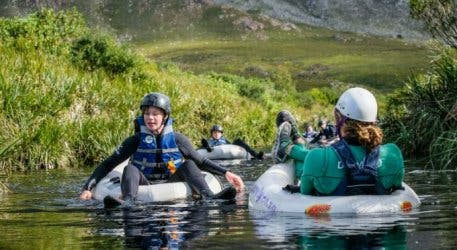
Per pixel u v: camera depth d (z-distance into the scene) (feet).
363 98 18.88
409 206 18.89
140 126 26.08
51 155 40.55
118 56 65.67
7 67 46.32
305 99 195.83
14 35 66.44
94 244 14.57
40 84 46.39
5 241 15.30
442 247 13.16
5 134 39.45
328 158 18.94
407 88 45.93
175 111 60.08
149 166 25.86
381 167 19.01
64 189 28.22
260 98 117.19
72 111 46.85
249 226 16.42
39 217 19.56
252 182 30.53
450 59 42.24
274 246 13.60
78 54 64.75
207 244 14.05
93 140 44.04
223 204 21.88
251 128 75.10
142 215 19.44
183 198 23.80
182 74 106.42
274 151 24.70
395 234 14.76
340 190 18.99
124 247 14.06
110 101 50.96
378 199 18.62
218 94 79.71
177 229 16.35
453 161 34.32
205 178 26.09
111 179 25.98
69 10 72.18
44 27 68.13
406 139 41.09
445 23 41.04
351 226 15.99
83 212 20.56
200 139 63.16
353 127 18.80
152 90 60.34
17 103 41.75
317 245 13.58
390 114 45.39
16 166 38.70
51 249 14.14
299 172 23.39
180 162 26.16
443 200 20.80
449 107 40.06
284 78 347.97
